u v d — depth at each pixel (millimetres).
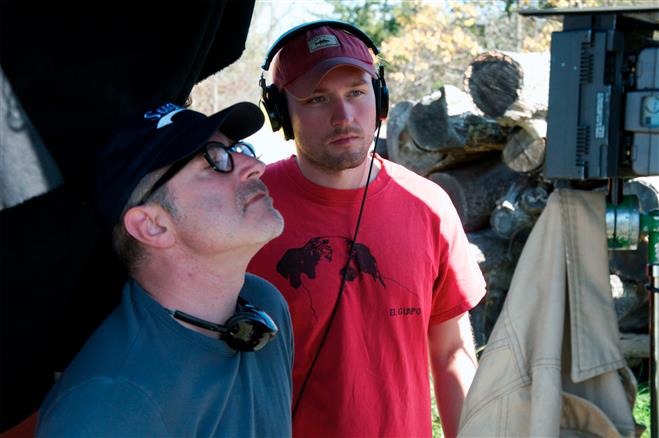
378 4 15125
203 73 2043
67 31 1439
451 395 2365
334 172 2205
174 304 1631
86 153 1591
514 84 4129
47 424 1442
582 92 1710
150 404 1463
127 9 1552
